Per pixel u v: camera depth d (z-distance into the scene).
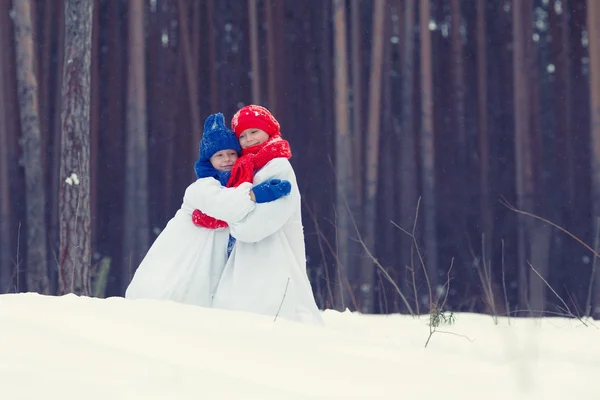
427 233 11.62
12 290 8.35
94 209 12.05
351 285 10.11
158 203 12.66
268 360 1.74
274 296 3.41
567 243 12.99
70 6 6.08
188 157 12.84
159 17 13.00
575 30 13.75
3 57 11.49
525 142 12.34
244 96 13.36
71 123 6.01
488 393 1.56
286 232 3.64
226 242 3.64
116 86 12.63
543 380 1.68
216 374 1.54
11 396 1.31
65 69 6.09
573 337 3.04
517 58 12.52
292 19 13.39
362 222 12.06
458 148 13.40
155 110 12.80
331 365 1.74
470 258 12.88
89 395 1.34
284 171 3.53
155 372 1.50
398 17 13.20
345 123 11.17
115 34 12.68
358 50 12.45
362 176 13.02
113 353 1.62
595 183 11.77
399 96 13.69
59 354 1.56
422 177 12.04
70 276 5.89
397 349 2.05
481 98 13.30
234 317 2.26
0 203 10.88
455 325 3.89
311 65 13.28
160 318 2.13
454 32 13.37
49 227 11.55
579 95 13.67
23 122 9.09
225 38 13.42
